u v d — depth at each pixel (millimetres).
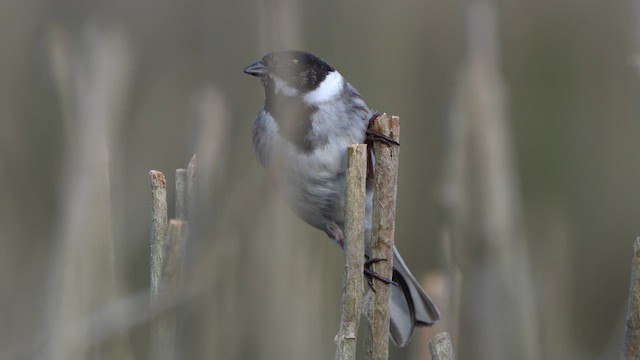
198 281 5188
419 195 9836
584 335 9133
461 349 7145
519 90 10633
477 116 7559
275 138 7598
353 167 5641
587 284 9461
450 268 7340
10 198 7410
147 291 5969
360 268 5637
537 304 7441
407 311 7383
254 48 8688
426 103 10172
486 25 8039
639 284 5410
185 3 8930
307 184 7676
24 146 7656
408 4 10305
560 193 9977
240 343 6312
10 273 6703
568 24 10805
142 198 7742
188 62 8914
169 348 5156
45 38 8195
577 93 10625
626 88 10500
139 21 8906
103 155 5828
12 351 5590
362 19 10133
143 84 8719
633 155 10211
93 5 8680
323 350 7000
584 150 10281
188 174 5598
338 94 7750
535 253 8180
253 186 6605
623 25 10633
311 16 9961
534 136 10383
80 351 5305
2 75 8055
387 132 5988
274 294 6629
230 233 5441
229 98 8523
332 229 7859
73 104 5957
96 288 5672
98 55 6145
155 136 8438
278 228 6758
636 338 5430
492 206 7387
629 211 9844
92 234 5703
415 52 10258
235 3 8773
